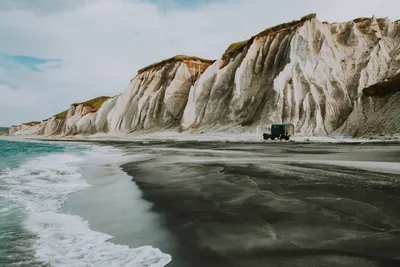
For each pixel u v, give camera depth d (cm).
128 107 7819
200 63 7494
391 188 762
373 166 1171
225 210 611
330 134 3922
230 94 5641
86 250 430
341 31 5297
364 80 4406
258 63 5556
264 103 4825
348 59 4841
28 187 933
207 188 838
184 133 5656
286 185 827
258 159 1565
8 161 1817
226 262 376
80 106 10888
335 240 435
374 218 530
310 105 4322
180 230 504
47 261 394
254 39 5888
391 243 418
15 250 431
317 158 1565
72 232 510
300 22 5388
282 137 3838
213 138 4550
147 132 6694
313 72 4653
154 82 7694
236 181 918
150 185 929
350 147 2453
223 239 455
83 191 864
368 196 683
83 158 1991
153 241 457
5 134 16400
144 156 2045
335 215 551
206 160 1586
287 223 517
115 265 379
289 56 4912
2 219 589
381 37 5125
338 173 1011
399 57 4550
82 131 9388
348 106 4234
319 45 4925
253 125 4681
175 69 7362
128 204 698
